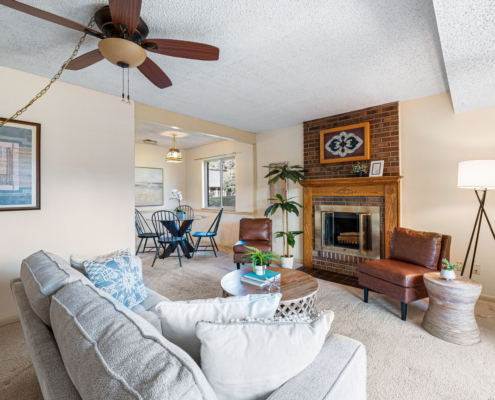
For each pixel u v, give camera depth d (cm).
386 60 225
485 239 278
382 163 338
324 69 243
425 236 257
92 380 59
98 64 230
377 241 342
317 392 73
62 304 94
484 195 251
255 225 430
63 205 268
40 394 151
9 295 237
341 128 373
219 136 439
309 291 201
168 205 667
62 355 77
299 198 443
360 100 325
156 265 424
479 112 280
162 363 59
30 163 246
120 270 171
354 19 171
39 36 191
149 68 186
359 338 203
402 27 179
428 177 312
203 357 75
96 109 291
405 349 189
